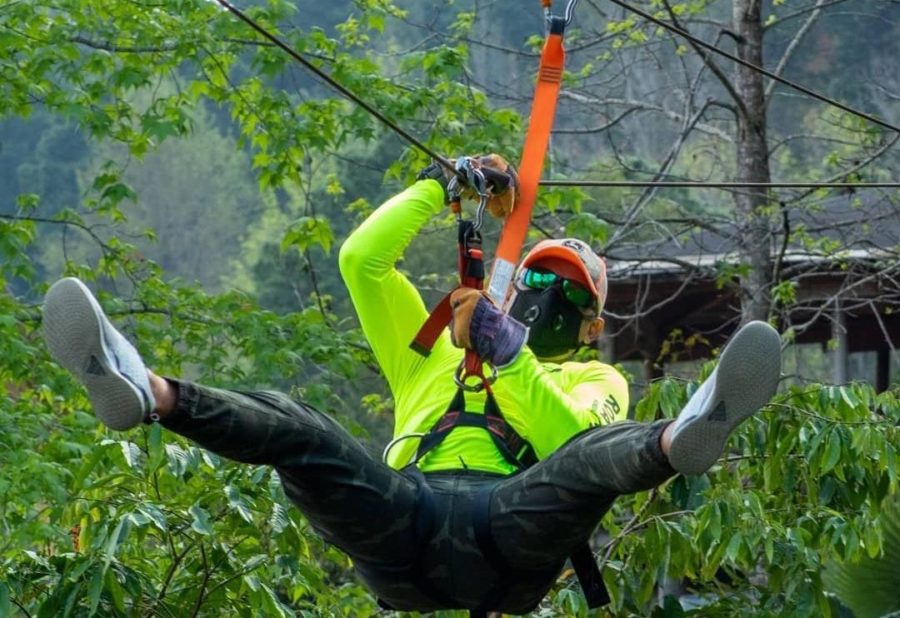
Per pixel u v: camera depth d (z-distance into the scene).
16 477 20.86
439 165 10.91
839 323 28.34
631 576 14.02
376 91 25.88
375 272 10.67
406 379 10.77
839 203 33.47
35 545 21.20
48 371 24.72
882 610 14.88
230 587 13.13
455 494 9.83
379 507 9.53
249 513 13.00
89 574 12.23
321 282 48.91
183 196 109.31
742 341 8.29
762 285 26.98
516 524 9.57
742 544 13.00
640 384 19.80
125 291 36.28
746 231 27.19
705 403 8.48
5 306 25.81
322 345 25.70
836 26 39.00
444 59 25.83
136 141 26.69
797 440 13.62
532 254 10.88
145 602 12.98
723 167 32.31
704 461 8.57
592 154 48.12
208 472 13.51
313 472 9.28
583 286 10.77
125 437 13.71
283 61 25.55
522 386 10.03
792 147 41.38
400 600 10.26
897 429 13.44
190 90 26.39
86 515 13.14
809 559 13.21
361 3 27.34
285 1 25.86
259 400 9.14
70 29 25.22
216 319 26.48
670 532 13.68
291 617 13.46
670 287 31.97
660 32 30.22
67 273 27.70
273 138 26.09
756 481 14.28
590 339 11.09
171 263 107.38
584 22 39.41
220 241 107.62
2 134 89.81
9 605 12.30
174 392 8.72
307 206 30.08
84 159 87.75
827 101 14.49
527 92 36.25
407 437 10.39
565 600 13.62
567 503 9.40
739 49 27.39
